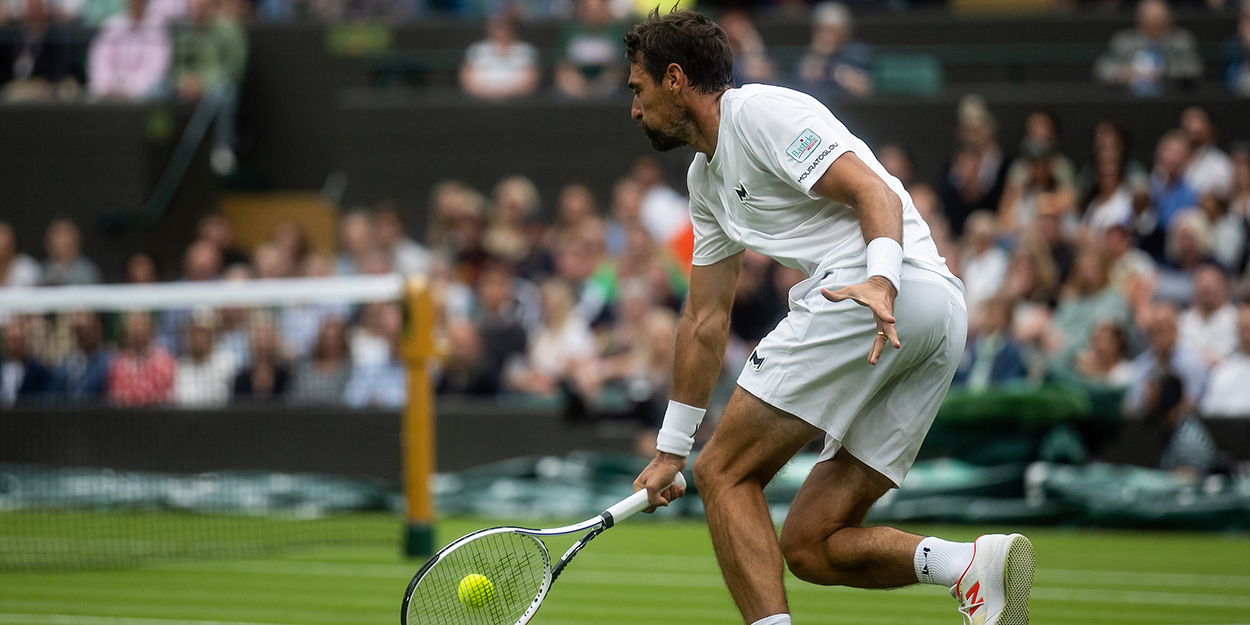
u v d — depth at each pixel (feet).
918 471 65.51
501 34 103.65
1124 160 81.87
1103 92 95.25
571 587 47.34
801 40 106.63
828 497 27.20
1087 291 70.49
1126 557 54.49
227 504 71.05
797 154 25.40
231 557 55.06
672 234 87.61
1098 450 66.39
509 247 89.66
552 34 108.78
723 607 43.14
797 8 110.83
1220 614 41.47
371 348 77.41
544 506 69.15
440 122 100.99
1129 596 44.91
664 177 92.17
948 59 100.99
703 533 63.31
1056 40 104.53
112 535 62.03
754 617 25.72
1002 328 69.51
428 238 100.89
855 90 97.25
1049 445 64.28
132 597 45.24
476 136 100.58
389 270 85.51
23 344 79.10
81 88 110.63
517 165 100.12
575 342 79.20
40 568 52.06
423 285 53.11
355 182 102.12
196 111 110.22
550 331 79.56
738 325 76.38
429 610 26.68
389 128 101.60
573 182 99.45
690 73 26.58
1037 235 73.97
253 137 115.65
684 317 29.22
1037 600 44.14
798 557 27.37
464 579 26.48
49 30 110.11
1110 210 80.74
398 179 101.55
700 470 26.94
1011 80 100.37
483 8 117.39
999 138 94.99
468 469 74.64
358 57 114.01
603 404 73.36
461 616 26.76
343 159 102.37
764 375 26.37
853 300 24.95
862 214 24.76
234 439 75.92
